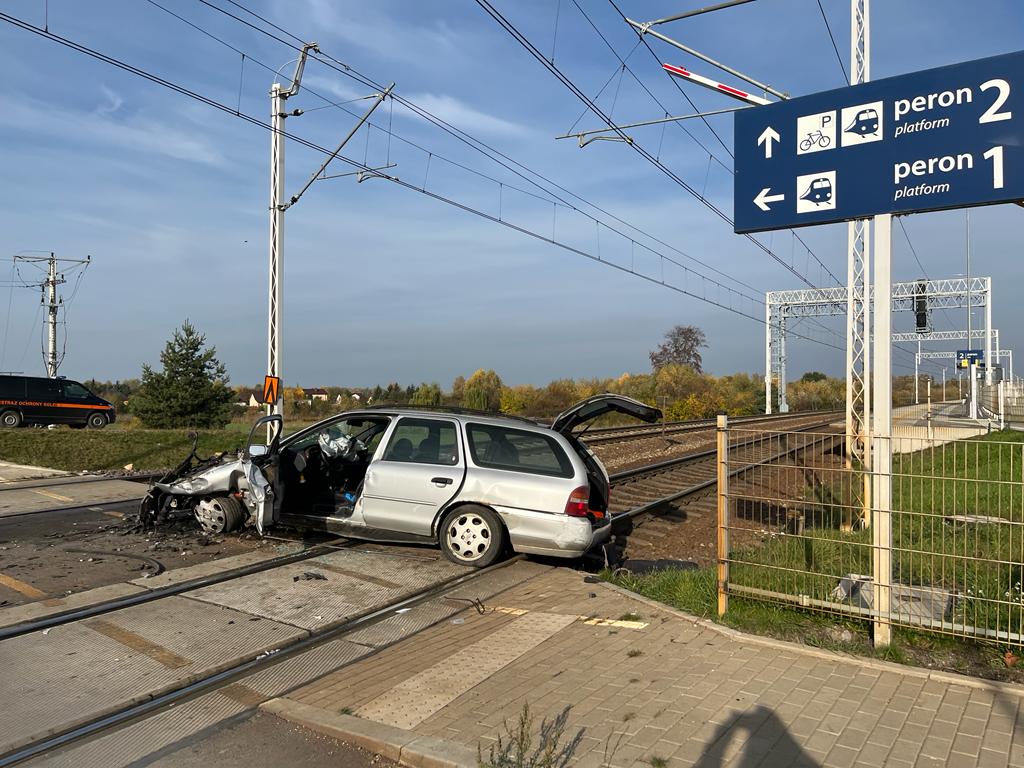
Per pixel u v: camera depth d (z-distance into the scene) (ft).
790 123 19.85
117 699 15.31
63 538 29.12
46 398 86.79
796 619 19.06
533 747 12.85
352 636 19.47
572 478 25.90
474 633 19.58
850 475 23.34
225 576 24.11
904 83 18.17
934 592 18.20
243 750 13.42
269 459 28.68
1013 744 12.78
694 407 186.29
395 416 28.60
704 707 14.35
